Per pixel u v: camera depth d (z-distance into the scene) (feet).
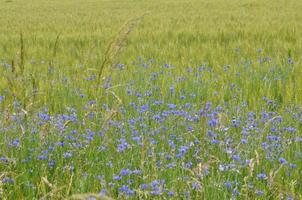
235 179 14.26
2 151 16.06
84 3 179.73
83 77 29.19
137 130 18.35
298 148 16.80
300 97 25.52
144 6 147.23
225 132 17.79
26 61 39.17
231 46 46.24
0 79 30.81
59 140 16.78
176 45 47.52
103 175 14.32
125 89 26.43
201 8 127.03
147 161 15.20
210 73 33.09
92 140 16.83
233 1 157.99
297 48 43.19
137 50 45.24
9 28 74.33
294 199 13.12
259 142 16.89
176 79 30.09
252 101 25.07
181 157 15.20
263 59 37.91
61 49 46.14
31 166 15.52
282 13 96.17
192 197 13.44
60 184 14.23
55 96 25.00
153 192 12.94
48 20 93.76
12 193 13.71
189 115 20.02
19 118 18.25
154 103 22.48
